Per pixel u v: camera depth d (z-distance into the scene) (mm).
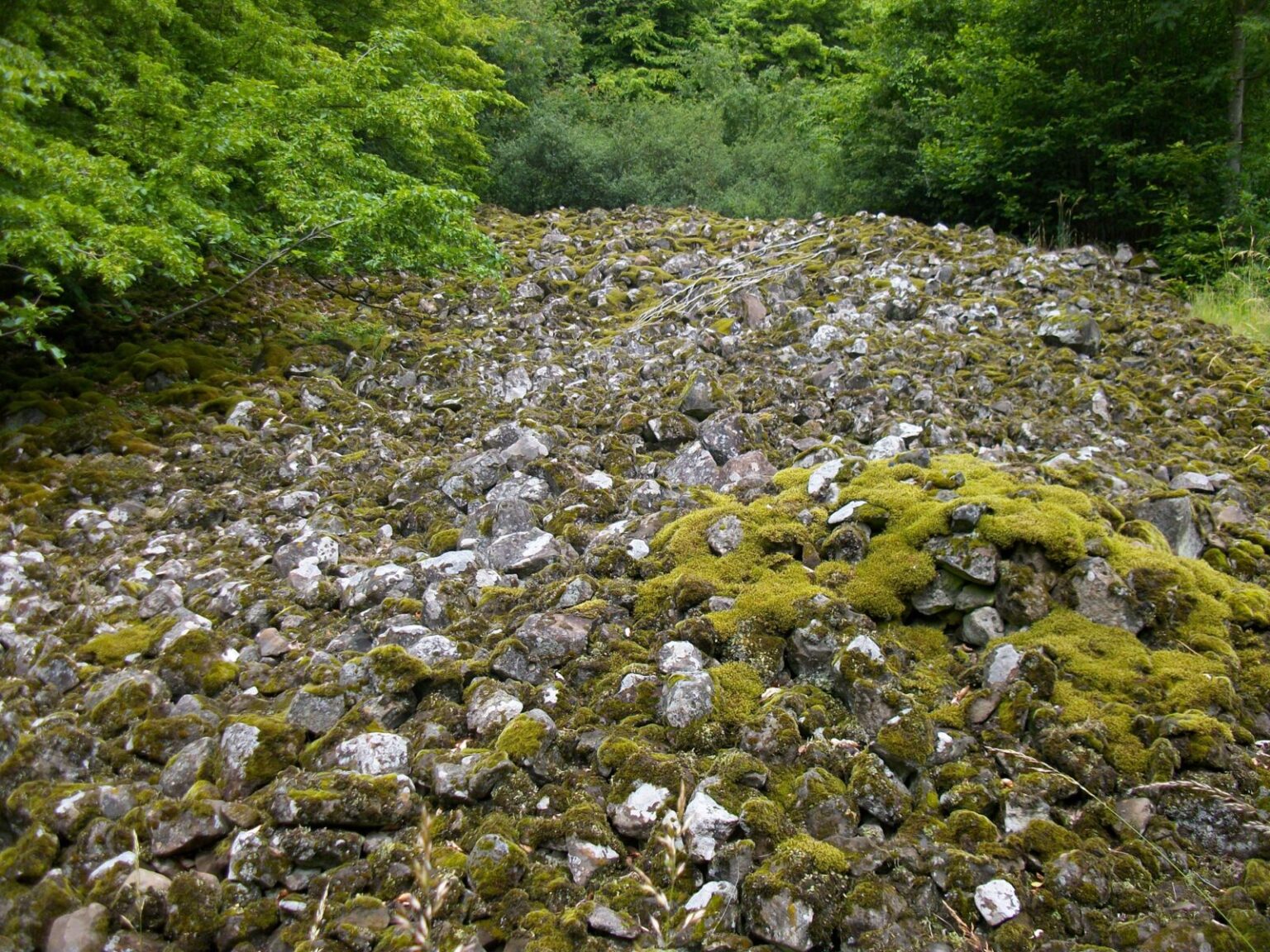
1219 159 9242
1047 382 6207
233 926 2426
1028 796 2703
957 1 11922
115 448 5469
